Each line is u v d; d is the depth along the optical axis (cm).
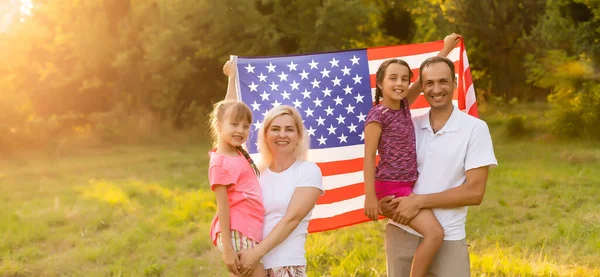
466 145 366
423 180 377
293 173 359
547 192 998
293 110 368
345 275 624
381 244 745
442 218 371
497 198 969
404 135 378
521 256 668
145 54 2211
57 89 2297
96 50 2223
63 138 2055
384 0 2612
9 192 1095
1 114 1841
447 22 2580
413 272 364
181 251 746
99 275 643
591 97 1608
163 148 1902
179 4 2128
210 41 2239
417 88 411
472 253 674
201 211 941
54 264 693
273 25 2230
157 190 1100
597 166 1227
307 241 743
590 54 1590
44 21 2342
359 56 500
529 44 2272
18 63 2259
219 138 362
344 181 496
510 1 2302
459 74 472
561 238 726
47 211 923
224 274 654
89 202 991
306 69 493
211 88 2372
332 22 2197
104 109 2380
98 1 2219
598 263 631
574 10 1628
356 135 496
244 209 348
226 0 2169
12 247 759
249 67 486
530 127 1825
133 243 770
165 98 2261
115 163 1505
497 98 2581
